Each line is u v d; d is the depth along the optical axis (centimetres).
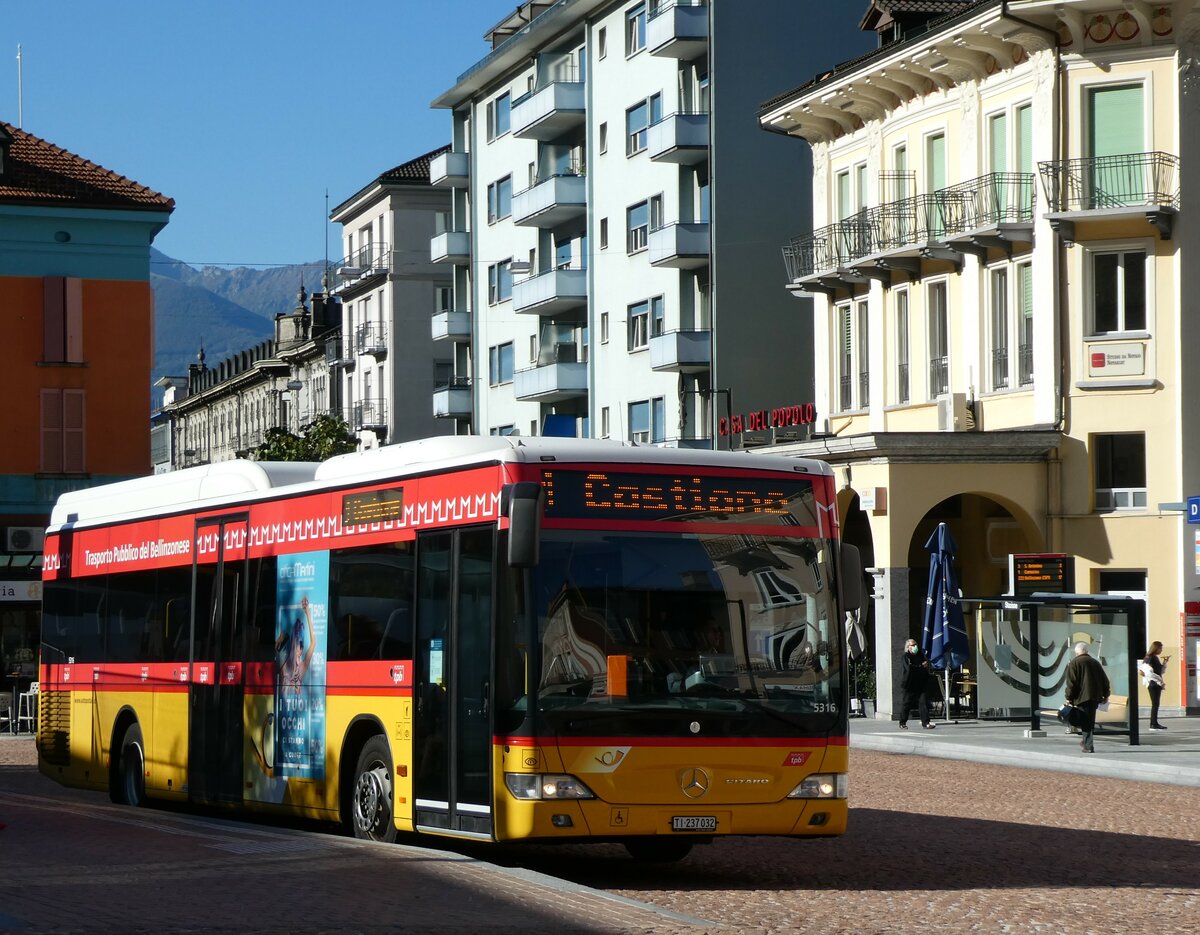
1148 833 1888
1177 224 3984
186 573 1966
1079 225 4075
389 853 1398
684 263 5991
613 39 6462
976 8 4125
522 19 7319
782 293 5916
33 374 5209
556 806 1350
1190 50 3991
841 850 1698
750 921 1200
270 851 1416
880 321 4719
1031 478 4131
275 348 11581
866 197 4784
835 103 4766
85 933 1020
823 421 4997
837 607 1466
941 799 2280
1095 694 3056
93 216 5247
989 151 4316
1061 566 3725
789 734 1420
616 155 6456
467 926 1088
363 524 1619
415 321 8788
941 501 4106
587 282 6650
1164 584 4006
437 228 8825
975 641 4078
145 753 2033
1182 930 1200
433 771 1468
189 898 1173
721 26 5884
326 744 1645
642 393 6319
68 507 2341
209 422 13025
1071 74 4069
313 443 8250
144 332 5300
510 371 7388
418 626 1507
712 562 1427
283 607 1747
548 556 1383
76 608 2269
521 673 1366
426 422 8794
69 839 1524
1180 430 3981
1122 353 4047
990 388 4334
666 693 1389
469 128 7738
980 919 1236
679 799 1380
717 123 5866
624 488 1415
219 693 1862
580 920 1123
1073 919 1245
